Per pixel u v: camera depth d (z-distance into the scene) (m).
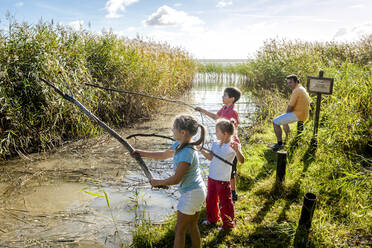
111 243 3.25
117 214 3.87
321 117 6.84
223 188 3.29
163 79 10.80
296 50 14.16
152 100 10.05
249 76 18.19
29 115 6.22
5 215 3.82
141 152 2.95
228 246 3.09
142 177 5.11
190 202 2.57
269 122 8.82
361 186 3.98
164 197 4.38
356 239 3.05
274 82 13.58
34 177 5.05
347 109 5.55
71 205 4.11
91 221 3.70
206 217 3.62
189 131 2.52
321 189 4.12
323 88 5.53
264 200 4.00
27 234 3.41
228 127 3.26
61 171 5.32
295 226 3.28
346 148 5.30
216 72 22.39
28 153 6.25
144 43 12.57
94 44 8.80
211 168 3.40
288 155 5.60
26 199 4.27
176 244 2.65
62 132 6.91
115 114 8.64
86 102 7.25
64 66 6.87
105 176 5.12
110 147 6.73
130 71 9.19
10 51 6.39
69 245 3.21
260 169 5.06
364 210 3.35
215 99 13.45
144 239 3.17
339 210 3.59
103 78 8.45
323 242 3.01
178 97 13.50
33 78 6.36
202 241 3.17
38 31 6.84
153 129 8.34
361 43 13.91
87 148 6.59
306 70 12.57
